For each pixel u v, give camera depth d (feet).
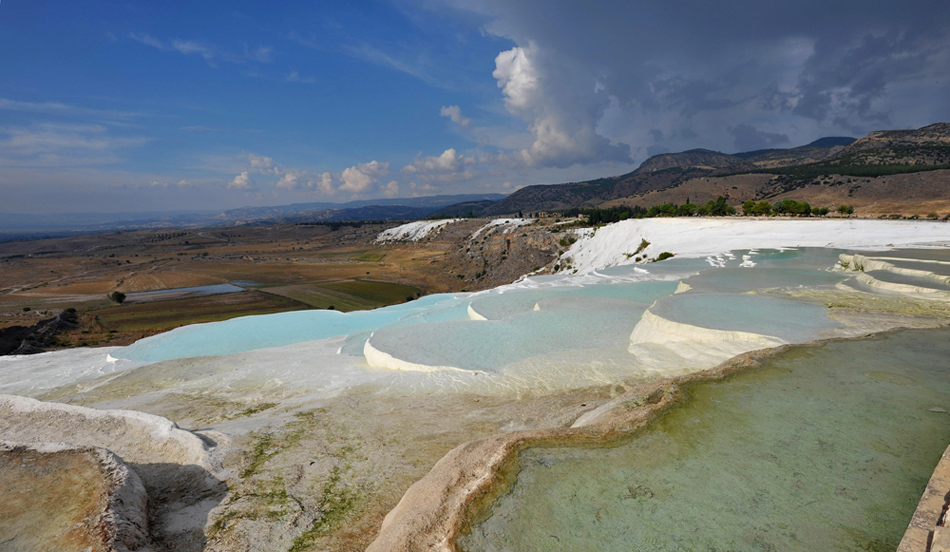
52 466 20.45
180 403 41.63
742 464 17.35
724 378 26.55
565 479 16.67
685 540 13.25
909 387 24.13
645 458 18.03
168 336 81.56
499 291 98.48
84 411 30.78
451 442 26.66
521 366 41.06
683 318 43.19
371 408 33.94
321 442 27.35
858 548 12.57
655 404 23.27
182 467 24.11
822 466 16.94
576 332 52.42
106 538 15.40
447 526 14.19
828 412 21.53
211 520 19.43
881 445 18.29
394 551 13.24
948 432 19.12
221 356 61.41
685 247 157.38
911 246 108.68
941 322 36.91
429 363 44.65
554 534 13.69
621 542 13.28
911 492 15.07
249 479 22.91
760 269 78.28
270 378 47.75
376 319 91.20
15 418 30.40
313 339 77.10
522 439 19.54
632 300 72.38
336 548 17.38
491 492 15.93
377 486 21.95
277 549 17.52
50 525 16.40
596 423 21.75
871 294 51.16
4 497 18.22
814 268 82.38
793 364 28.45
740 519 14.16
